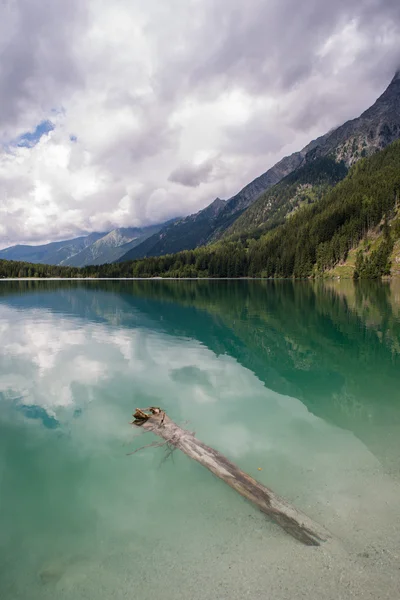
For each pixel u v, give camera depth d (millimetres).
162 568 6129
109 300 60500
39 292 83625
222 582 5770
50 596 5664
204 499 8016
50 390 15898
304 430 11602
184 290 87688
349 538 6594
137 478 9000
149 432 11617
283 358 20859
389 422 12141
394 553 6180
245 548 6480
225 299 59312
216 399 14539
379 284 99812
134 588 5746
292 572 5891
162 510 7703
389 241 137375
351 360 20250
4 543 6965
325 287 91625
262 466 9359
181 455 10062
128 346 24391
